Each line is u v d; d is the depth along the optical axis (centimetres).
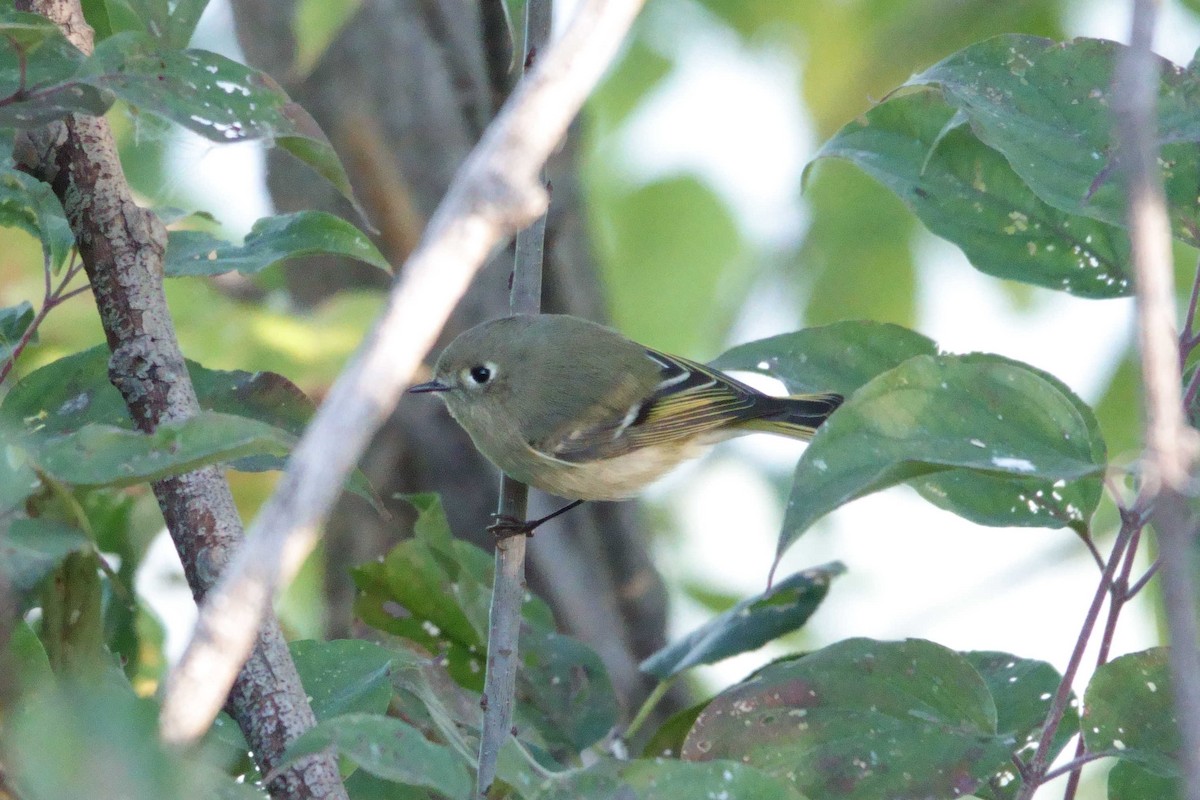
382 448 954
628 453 846
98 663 384
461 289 298
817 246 1212
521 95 309
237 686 431
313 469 283
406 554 622
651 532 1160
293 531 280
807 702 477
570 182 997
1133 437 1063
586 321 882
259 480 898
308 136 455
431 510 630
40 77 425
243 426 367
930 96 596
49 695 276
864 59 1198
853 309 1203
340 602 921
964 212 584
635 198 1256
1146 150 288
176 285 881
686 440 866
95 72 426
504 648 512
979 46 517
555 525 1005
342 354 866
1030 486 508
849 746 468
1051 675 545
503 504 694
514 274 643
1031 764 458
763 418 854
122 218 487
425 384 859
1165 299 285
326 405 289
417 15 959
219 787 330
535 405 837
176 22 507
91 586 379
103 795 243
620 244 1259
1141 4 295
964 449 416
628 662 932
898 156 596
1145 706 452
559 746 613
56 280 861
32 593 369
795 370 592
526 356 845
